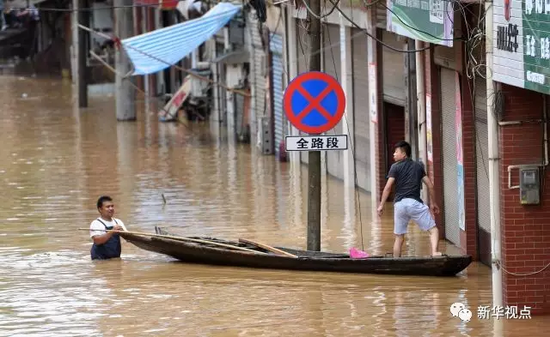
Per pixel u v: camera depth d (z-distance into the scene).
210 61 66.19
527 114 23.66
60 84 100.06
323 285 27.66
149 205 41.22
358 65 43.69
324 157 48.72
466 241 30.42
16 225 37.44
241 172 49.53
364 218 37.62
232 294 27.05
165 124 69.50
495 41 23.47
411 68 35.62
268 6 54.09
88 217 38.81
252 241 31.61
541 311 24.12
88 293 27.62
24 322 25.11
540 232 23.89
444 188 33.06
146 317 25.20
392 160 40.34
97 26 99.25
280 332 23.67
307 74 29.17
